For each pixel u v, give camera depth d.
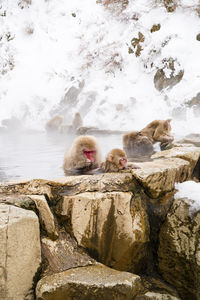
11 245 2.53
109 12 17.17
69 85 15.00
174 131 10.15
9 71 17.27
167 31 14.07
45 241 2.86
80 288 2.52
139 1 16.09
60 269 2.73
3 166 4.95
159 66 13.32
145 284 3.10
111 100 13.31
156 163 3.89
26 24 18.91
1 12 19.34
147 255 3.26
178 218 3.19
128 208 3.07
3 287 2.50
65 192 3.12
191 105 11.48
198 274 2.93
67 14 18.81
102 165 4.47
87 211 2.98
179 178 3.77
